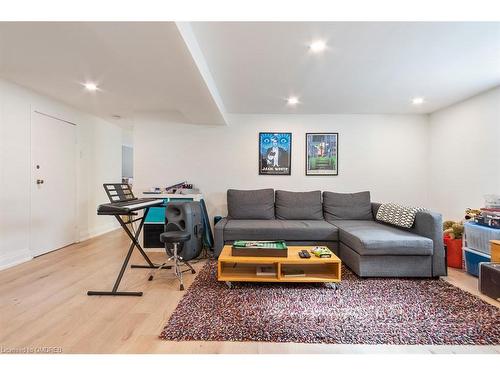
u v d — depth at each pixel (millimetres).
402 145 4102
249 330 1634
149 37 1611
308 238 3074
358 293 2178
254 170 4098
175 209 2900
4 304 1977
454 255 2867
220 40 1982
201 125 4043
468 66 2449
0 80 2713
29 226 3105
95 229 4531
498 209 2654
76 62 2150
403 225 2818
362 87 2992
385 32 1886
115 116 4352
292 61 2350
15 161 2906
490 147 3043
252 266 2590
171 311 1887
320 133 4105
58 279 2482
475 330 1646
